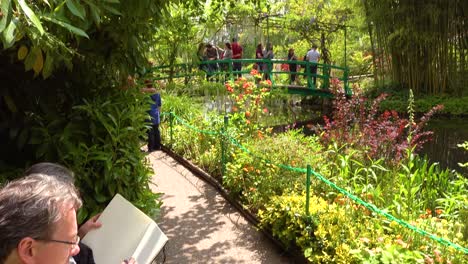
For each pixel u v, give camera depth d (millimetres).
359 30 14758
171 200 4953
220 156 5586
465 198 4039
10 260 1051
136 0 2570
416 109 12188
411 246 3146
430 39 12641
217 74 12133
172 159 6664
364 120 5590
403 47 13242
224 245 3844
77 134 2639
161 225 4266
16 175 2492
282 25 16781
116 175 2637
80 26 2113
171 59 10492
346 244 3234
